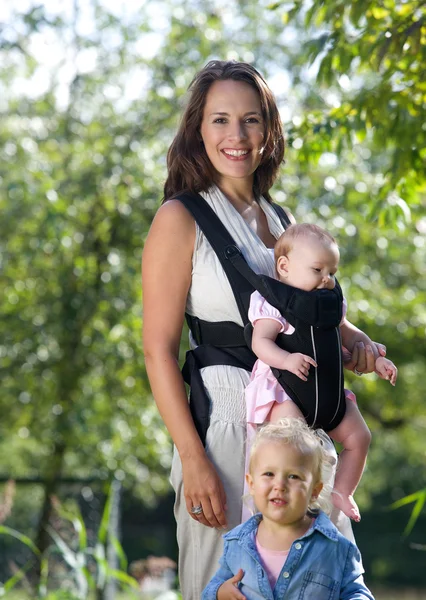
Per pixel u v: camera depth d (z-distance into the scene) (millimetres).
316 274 3783
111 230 12305
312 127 6699
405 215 6953
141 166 12367
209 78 4051
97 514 8820
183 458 3713
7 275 12383
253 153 4020
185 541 3842
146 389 12227
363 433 3877
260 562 3400
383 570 29406
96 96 13180
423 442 20484
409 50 6070
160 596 6777
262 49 12734
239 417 3764
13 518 11180
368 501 28109
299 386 3688
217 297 3812
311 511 3477
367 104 6430
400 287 15328
